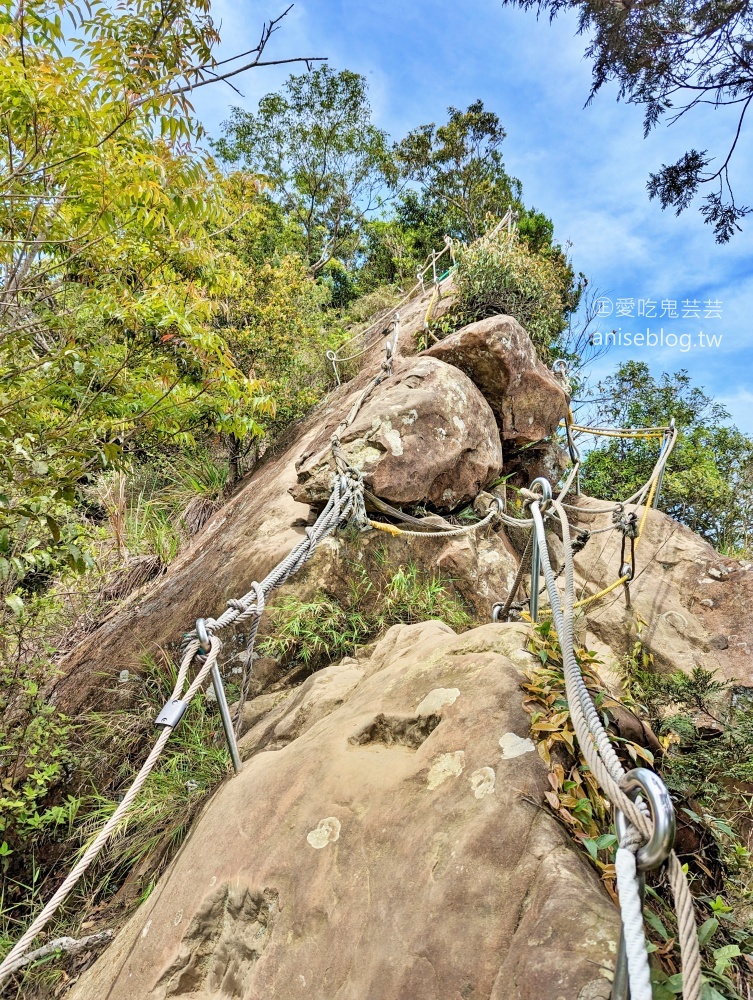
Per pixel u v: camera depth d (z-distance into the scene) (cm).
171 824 336
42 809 396
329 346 984
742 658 456
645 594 507
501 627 239
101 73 337
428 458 467
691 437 967
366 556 451
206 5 363
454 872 161
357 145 2167
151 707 429
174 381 412
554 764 177
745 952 167
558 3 664
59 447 337
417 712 218
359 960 163
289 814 217
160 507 844
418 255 2258
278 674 410
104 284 428
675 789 222
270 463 797
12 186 334
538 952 134
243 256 1057
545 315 735
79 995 233
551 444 643
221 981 199
